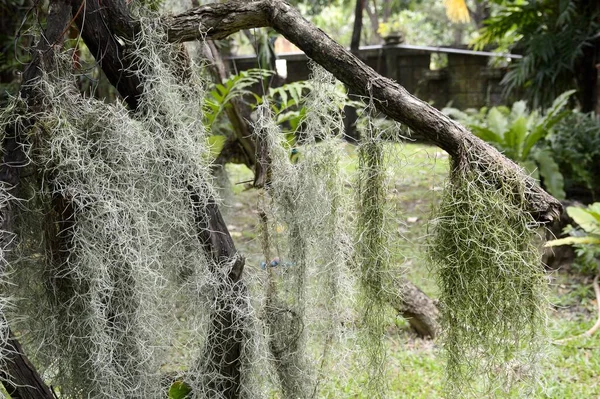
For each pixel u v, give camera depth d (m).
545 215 1.53
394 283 1.73
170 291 1.70
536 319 1.58
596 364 2.96
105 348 1.44
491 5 8.95
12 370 1.38
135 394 1.53
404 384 2.76
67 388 1.57
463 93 9.45
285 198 1.79
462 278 1.54
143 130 1.53
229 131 3.80
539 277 1.55
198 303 1.65
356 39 7.86
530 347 1.60
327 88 1.71
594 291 4.00
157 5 1.74
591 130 5.66
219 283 1.63
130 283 1.51
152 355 1.59
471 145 1.53
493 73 9.09
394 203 1.69
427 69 9.58
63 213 1.45
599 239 4.04
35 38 1.54
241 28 1.62
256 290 1.83
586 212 4.12
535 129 5.38
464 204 1.53
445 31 13.31
